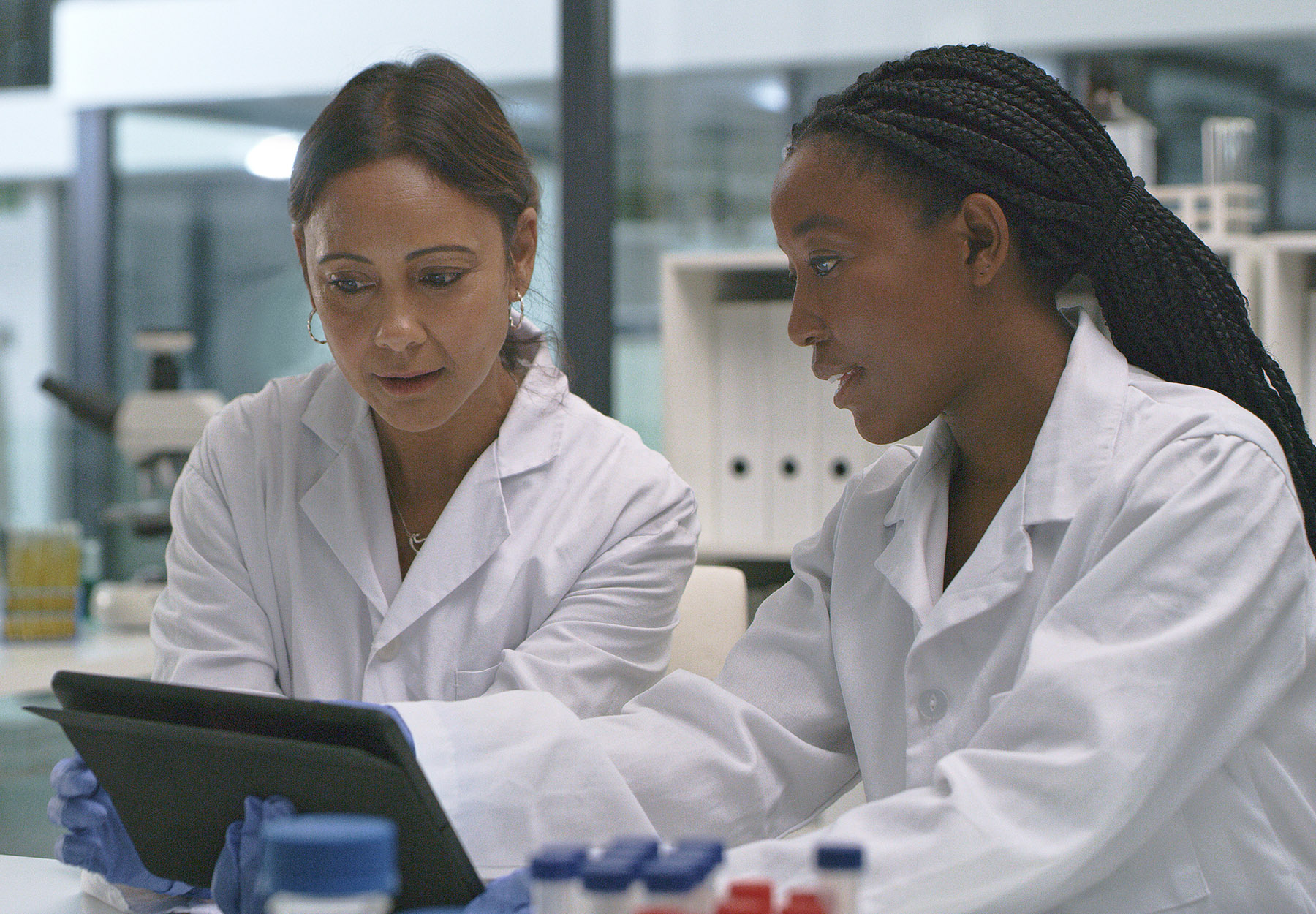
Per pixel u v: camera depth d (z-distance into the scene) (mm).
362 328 1242
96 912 1091
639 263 4645
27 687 2297
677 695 1199
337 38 5445
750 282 2840
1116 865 928
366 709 845
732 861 885
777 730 1167
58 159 5793
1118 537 979
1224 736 936
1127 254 1069
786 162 1076
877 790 1126
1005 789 889
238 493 1409
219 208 5695
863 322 1034
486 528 1379
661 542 1420
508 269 1323
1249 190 2674
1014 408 1086
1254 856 970
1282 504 963
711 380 2748
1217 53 3715
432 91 1270
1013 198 1023
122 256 5789
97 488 4484
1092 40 3852
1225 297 1097
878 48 4375
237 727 902
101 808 1065
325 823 583
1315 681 1001
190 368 5695
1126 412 1032
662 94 4613
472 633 1369
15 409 6102
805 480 2676
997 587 1029
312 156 1250
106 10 5727
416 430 1287
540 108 5098
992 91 1045
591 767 1066
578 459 1440
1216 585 929
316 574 1387
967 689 1053
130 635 2832
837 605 1196
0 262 6137
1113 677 900
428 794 846
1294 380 2574
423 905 890
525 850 1027
